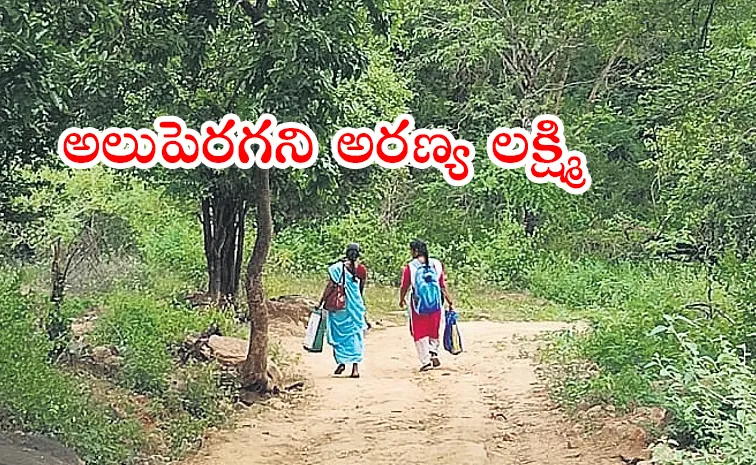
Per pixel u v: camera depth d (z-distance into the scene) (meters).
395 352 14.55
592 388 9.34
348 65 9.12
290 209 16.84
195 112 11.71
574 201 29.67
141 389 9.23
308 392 10.79
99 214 15.42
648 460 7.14
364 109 16.73
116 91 10.17
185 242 22.05
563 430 8.54
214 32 9.86
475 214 30.31
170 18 9.73
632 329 10.45
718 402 7.34
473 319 20.41
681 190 10.65
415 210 30.67
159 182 15.20
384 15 9.70
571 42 29.00
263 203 10.46
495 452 7.97
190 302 16.50
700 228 10.74
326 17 9.11
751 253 10.26
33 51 6.89
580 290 24.42
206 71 10.25
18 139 9.14
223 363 10.97
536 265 26.80
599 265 26.02
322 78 9.06
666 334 9.51
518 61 30.80
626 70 29.89
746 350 9.05
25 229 12.41
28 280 13.68
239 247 17.34
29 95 6.89
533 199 29.38
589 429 8.37
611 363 9.81
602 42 14.00
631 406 8.48
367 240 26.30
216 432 8.70
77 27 7.44
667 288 13.87
